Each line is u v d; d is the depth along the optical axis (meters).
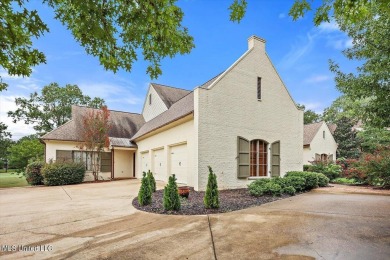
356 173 11.99
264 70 12.40
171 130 12.48
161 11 3.11
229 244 3.93
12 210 6.96
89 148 15.87
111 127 18.89
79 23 2.95
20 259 3.55
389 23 5.46
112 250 3.80
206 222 5.25
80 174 14.99
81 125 17.61
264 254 3.51
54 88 32.19
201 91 10.08
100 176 17.28
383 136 13.80
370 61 6.34
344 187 10.88
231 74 11.07
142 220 5.61
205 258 3.44
